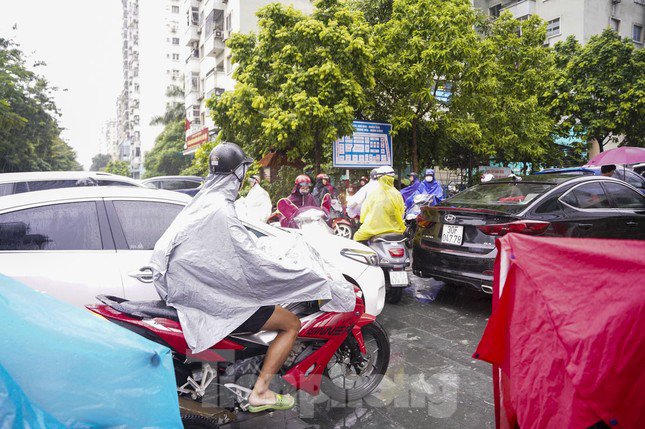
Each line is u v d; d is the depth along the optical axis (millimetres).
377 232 5543
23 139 26359
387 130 12148
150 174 43094
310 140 10203
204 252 2180
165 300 2314
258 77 10797
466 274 4996
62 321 1479
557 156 17844
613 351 1365
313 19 10484
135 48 84125
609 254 1510
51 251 3125
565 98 17859
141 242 3393
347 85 9922
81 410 1362
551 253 1681
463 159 17203
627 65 17422
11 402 1214
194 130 38469
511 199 5203
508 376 1851
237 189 2346
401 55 11594
